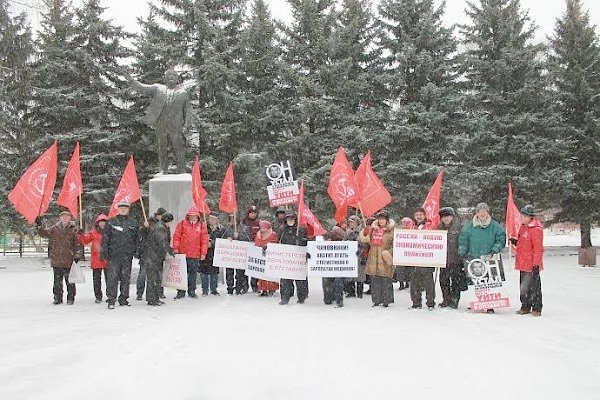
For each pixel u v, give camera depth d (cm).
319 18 2944
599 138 3036
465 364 634
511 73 2927
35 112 2706
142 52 2844
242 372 596
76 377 576
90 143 2681
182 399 506
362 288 1344
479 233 1070
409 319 970
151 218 1184
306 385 549
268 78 2925
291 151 2841
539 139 2866
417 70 2794
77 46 2795
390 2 2906
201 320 934
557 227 6244
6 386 545
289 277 1179
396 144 2803
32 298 1293
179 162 1728
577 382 562
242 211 2872
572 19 3167
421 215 1184
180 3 2880
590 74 3098
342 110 2850
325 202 2833
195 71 2806
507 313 1054
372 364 632
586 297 1302
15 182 2681
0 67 2281
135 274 1667
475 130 2825
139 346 721
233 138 2878
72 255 1178
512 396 516
